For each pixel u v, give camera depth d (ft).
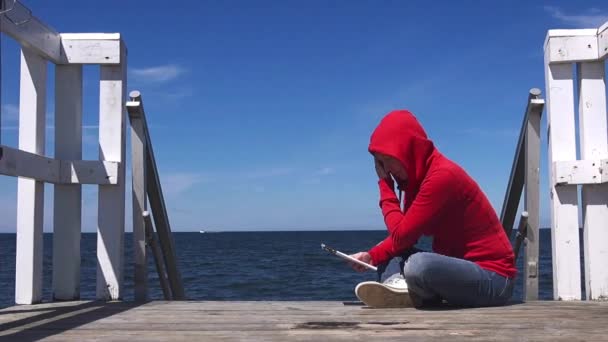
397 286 10.78
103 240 13.03
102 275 12.99
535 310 10.30
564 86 12.88
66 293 12.90
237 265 85.25
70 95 13.12
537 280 12.59
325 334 8.09
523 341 7.53
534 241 12.57
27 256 11.93
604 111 12.68
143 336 7.97
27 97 12.02
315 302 12.16
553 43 12.70
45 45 12.10
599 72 12.75
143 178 12.69
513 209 13.75
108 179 12.80
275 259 103.09
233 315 10.07
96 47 12.97
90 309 10.98
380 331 8.30
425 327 8.59
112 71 13.17
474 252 10.48
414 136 10.11
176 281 14.55
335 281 55.26
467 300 10.55
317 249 163.22
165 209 13.89
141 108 12.50
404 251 11.03
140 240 12.72
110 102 13.14
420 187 10.14
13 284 49.62
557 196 12.73
